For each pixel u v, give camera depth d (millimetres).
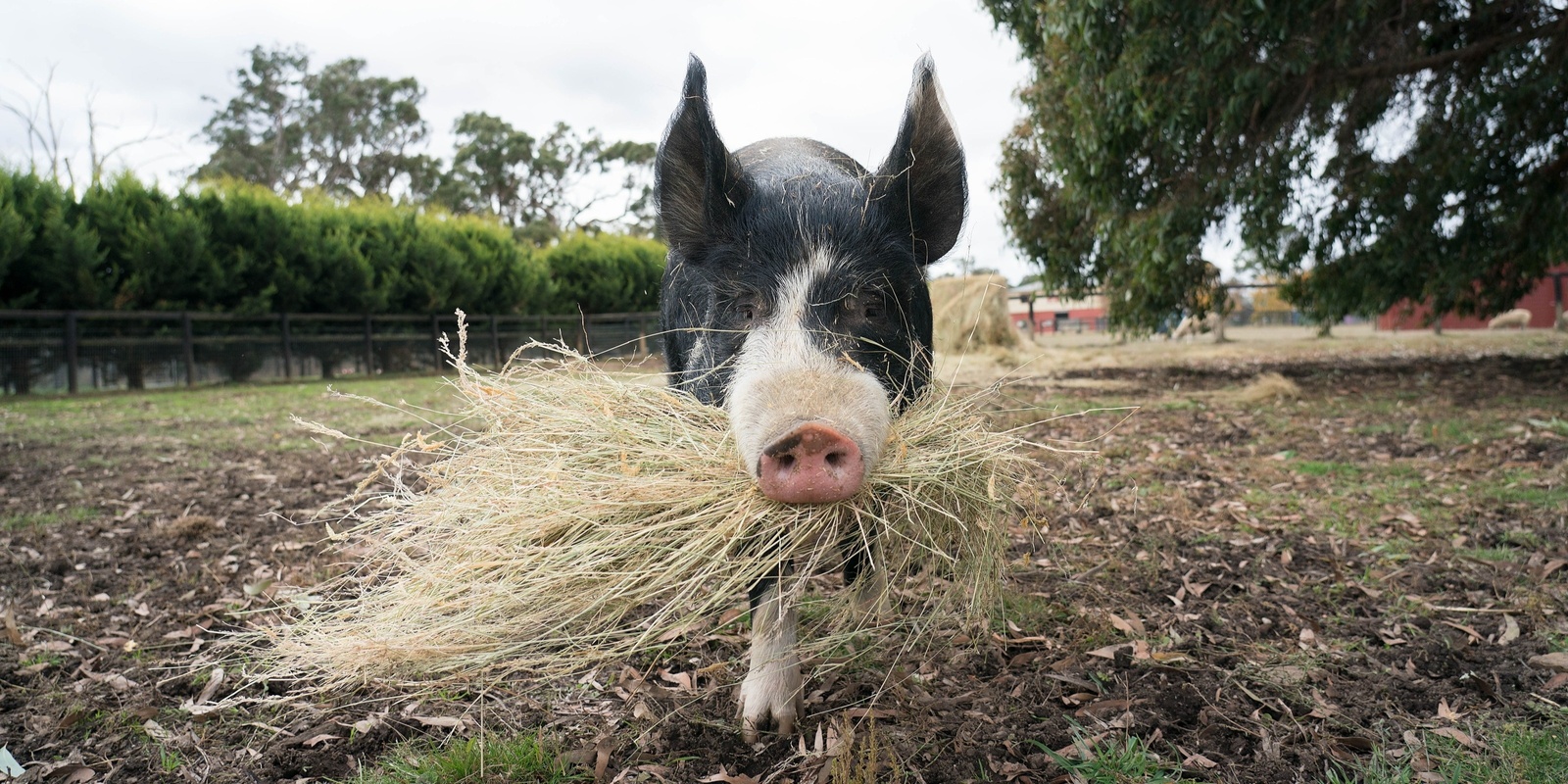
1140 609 3695
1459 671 3035
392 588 2576
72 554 4617
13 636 3449
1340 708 2805
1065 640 3385
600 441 2645
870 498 2381
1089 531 4785
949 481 2527
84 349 15602
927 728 2740
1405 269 11602
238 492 6215
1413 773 2422
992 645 3320
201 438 8953
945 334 16469
